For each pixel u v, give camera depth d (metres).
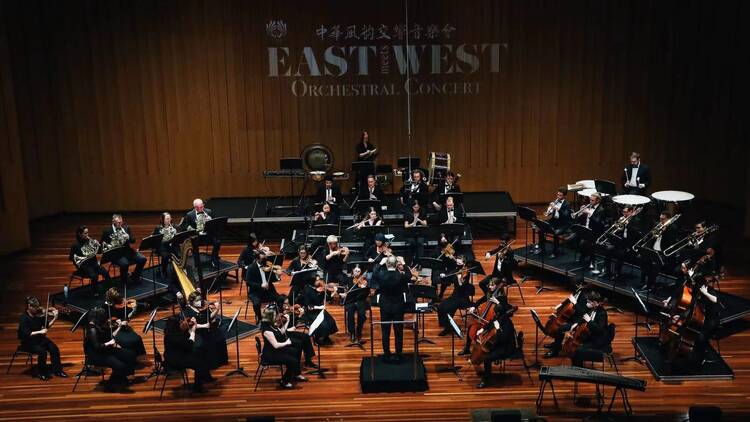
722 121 16.69
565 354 10.03
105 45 16.70
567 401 9.59
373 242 13.57
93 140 17.14
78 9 16.47
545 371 9.21
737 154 16.61
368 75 17.05
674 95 17.00
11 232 14.84
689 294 10.27
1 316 12.08
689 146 17.17
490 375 10.05
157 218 17.14
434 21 16.81
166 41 16.77
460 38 16.91
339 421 9.21
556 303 12.29
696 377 9.95
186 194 17.52
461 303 11.17
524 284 13.06
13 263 14.40
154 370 10.35
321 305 10.98
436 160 15.89
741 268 13.47
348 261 13.33
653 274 11.61
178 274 11.95
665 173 17.38
